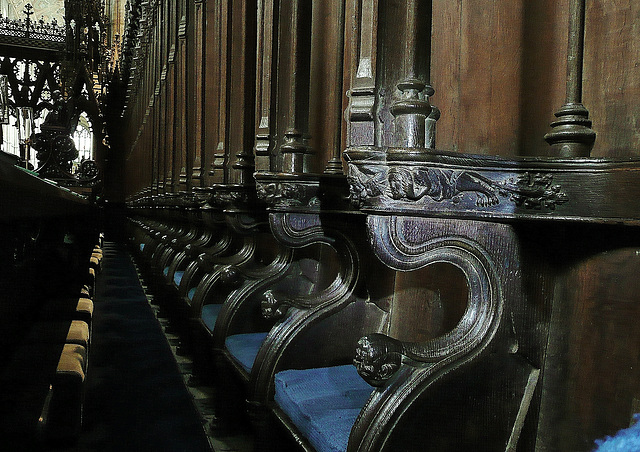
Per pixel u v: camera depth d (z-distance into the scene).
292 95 2.66
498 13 2.02
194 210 5.12
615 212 1.25
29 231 2.65
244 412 2.75
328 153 3.37
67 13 13.48
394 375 1.41
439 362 1.40
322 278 3.18
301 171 2.57
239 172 3.57
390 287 2.54
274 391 2.30
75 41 13.63
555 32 1.78
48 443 2.12
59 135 10.16
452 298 2.14
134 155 14.58
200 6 5.07
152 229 8.77
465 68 2.19
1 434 1.76
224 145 4.07
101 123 14.73
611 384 1.35
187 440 2.67
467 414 1.43
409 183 1.32
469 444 1.43
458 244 1.43
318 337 2.40
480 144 2.10
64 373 2.16
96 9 15.24
